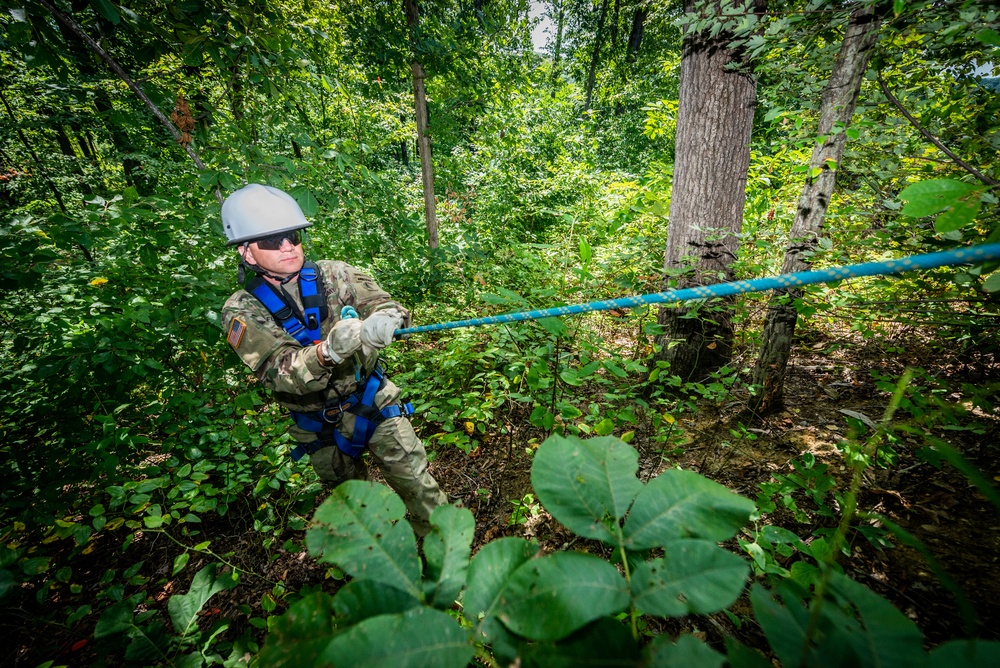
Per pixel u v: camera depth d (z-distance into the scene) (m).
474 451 3.07
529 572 0.50
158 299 2.76
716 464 2.70
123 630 1.19
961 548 1.97
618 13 18.58
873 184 2.12
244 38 2.54
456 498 2.73
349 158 3.28
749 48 2.15
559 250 4.28
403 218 4.50
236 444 2.83
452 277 5.00
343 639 0.45
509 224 8.43
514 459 2.95
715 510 0.51
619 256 4.14
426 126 5.84
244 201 1.79
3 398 2.38
